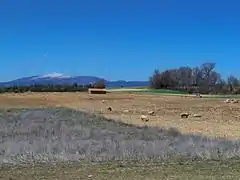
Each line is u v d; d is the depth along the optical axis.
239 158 12.64
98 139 16.81
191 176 10.33
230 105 38.75
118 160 12.40
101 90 64.75
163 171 10.96
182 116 31.05
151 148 13.95
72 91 75.69
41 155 12.84
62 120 22.50
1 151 13.81
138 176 10.41
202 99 48.75
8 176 10.48
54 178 10.30
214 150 13.59
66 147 14.29
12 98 47.38
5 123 21.88
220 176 10.30
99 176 10.45
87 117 24.08
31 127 20.41
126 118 29.67
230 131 22.70
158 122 27.53
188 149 13.73
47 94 58.72
